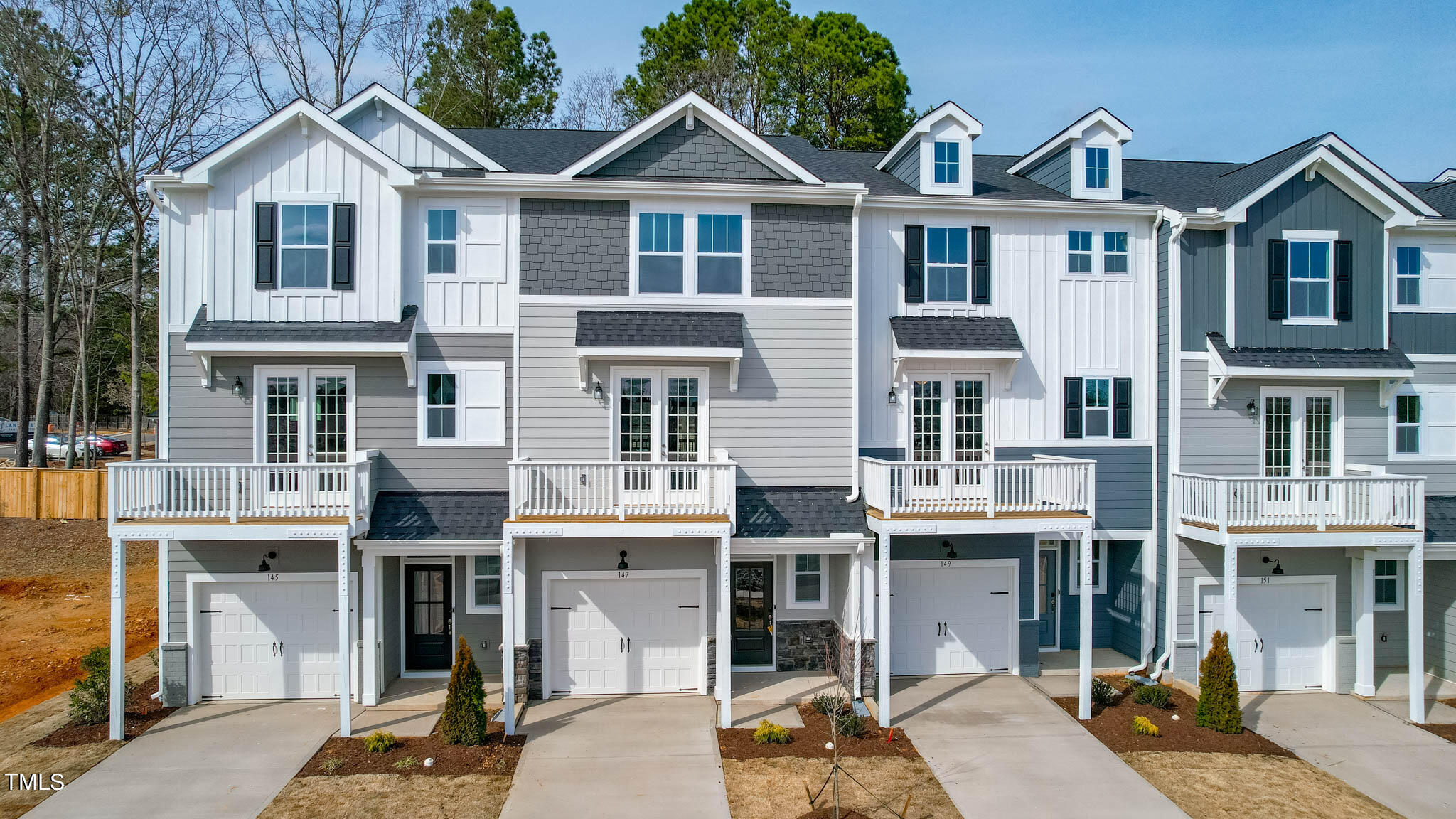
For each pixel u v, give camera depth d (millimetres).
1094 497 13875
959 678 14227
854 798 9852
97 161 25672
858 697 12977
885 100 33719
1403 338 15000
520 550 12758
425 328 13289
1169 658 14227
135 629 16688
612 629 13430
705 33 36188
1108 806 9773
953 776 10516
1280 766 11039
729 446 13648
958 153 15164
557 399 13469
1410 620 12984
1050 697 13336
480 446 13375
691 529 11945
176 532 11469
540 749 11180
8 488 24281
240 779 10234
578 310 13484
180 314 12969
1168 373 14359
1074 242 14797
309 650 13133
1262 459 14477
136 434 24531
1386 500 13086
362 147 12883
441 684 13617
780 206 13812
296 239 12984
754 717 12359
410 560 14031
